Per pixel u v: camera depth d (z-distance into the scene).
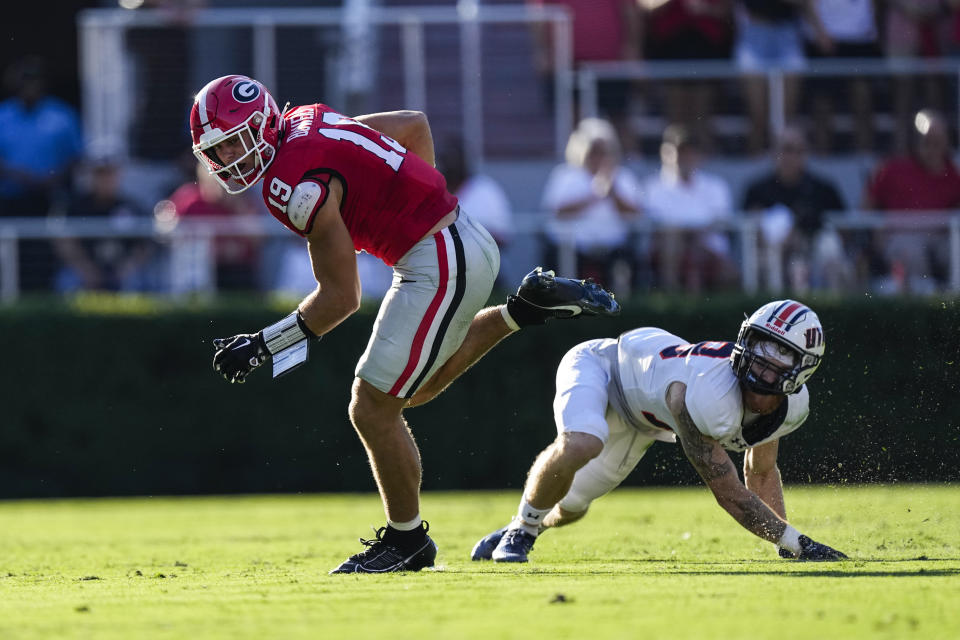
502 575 16.45
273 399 41.06
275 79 50.69
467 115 51.00
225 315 41.16
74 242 42.59
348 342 40.91
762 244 41.62
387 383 17.02
